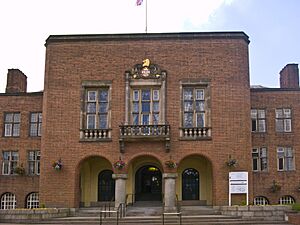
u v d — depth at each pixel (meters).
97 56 31.28
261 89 33.97
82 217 26.98
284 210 25.20
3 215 25.34
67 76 31.17
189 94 30.78
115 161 29.81
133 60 31.03
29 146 34.34
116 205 29.38
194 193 31.78
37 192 33.81
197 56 30.86
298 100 33.69
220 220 24.75
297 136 33.28
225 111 30.09
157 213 28.12
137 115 30.64
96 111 30.91
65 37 31.59
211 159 29.55
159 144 29.81
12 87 37.06
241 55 30.83
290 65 36.47
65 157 30.16
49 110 30.80
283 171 32.88
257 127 33.62
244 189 28.78
